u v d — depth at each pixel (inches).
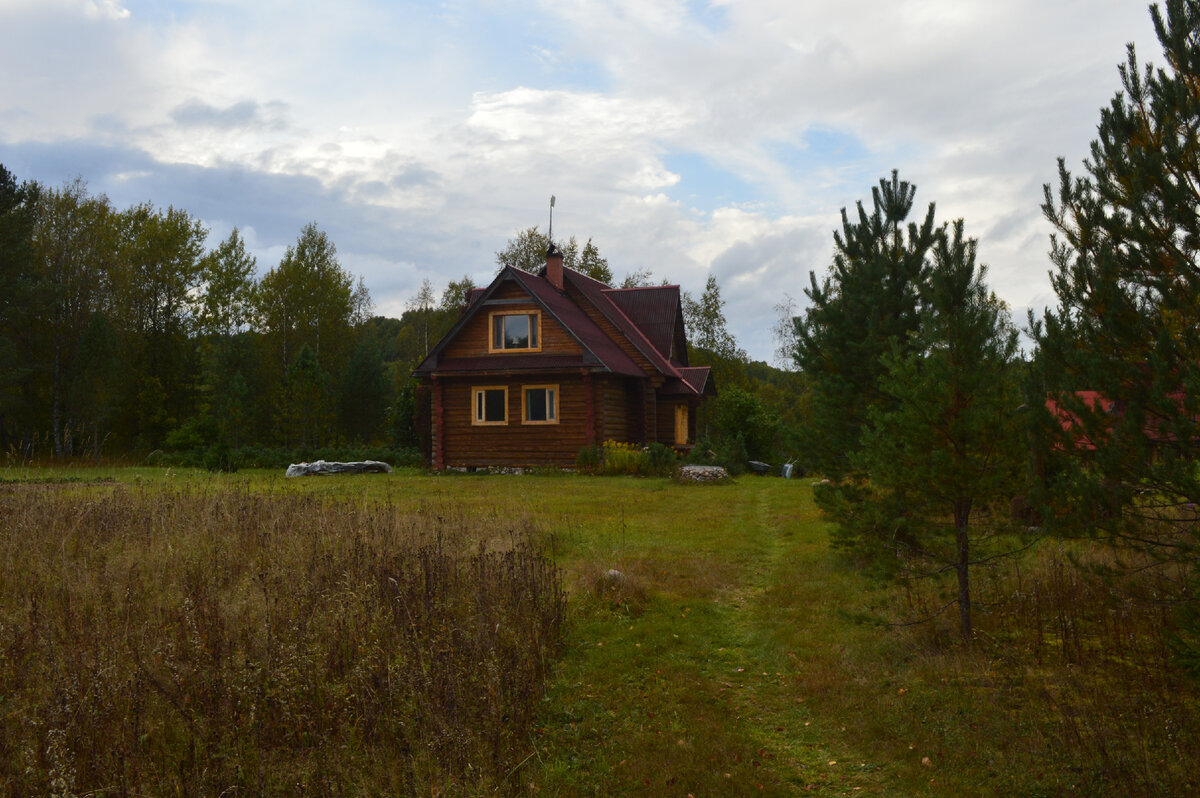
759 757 222.4
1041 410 260.1
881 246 484.4
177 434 1371.8
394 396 2153.1
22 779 179.3
